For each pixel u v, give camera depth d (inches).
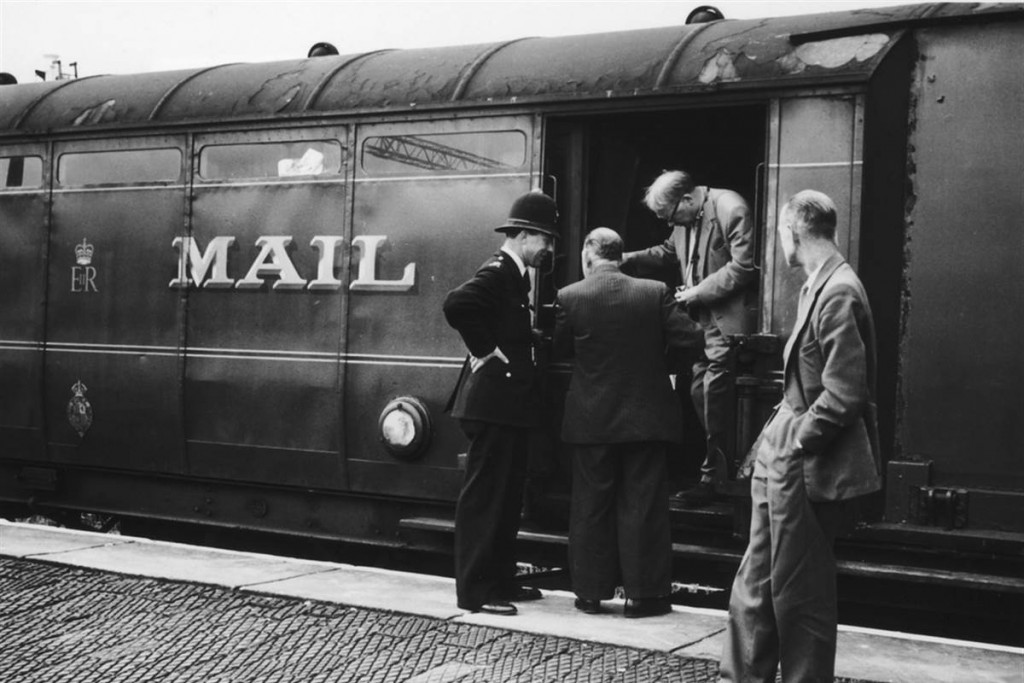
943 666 193.8
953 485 238.8
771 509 165.9
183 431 322.0
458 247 285.1
